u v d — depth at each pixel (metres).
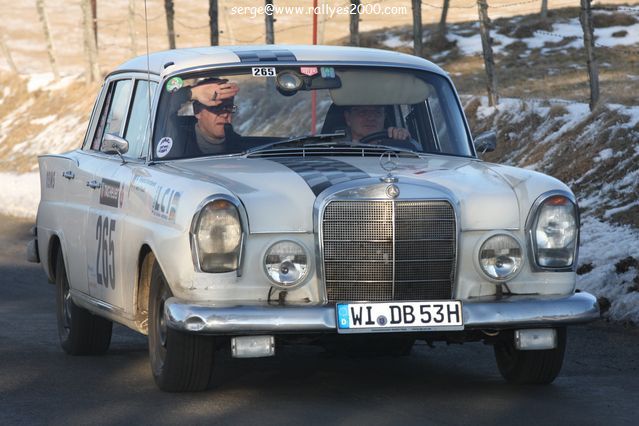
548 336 14.98
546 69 74.44
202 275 14.30
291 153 16.48
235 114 16.92
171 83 17.06
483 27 49.97
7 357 19.22
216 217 14.26
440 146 17.53
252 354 14.31
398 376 17.00
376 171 15.27
